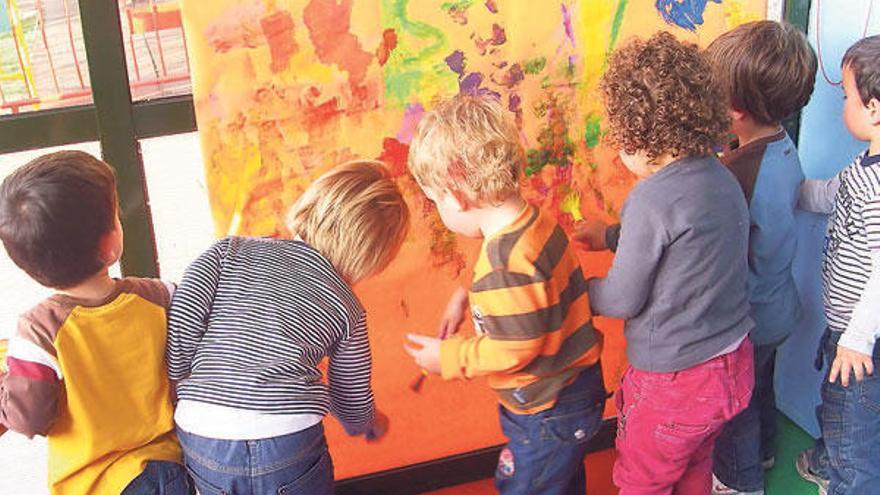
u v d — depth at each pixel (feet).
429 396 5.77
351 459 5.82
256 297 4.01
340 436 5.73
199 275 4.04
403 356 5.58
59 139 4.62
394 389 5.67
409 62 4.92
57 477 3.90
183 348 4.00
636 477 4.95
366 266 4.29
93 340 3.80
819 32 5.66
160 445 4.12
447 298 5.51
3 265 6.47
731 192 4.48
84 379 3.80
